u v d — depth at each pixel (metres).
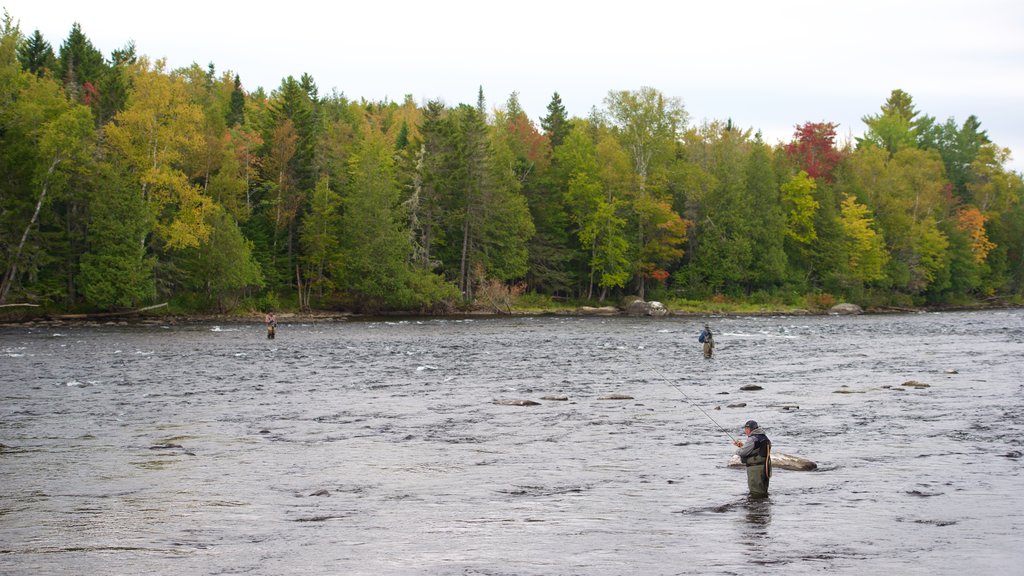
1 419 23.67
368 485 16.08
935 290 115.12
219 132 81.44
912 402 26.44
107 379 32.66
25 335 53.94
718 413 24.70
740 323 74.44
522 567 11.19
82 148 66.31
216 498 15.05
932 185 114.00
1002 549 11.91
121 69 102.94
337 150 92.56
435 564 11.34
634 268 95.56
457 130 92.25
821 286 106.81
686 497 15.12
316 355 42.97
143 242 70.50
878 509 14.17
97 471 17.23
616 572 10.95
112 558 11.62
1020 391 28.73
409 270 83.81
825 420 23.30
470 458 18.61
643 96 97.50
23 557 11.67
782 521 13.48
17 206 64.62
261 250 82.31
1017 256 126.00
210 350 45.22
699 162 109.94
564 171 98.75
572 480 16.48
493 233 90.81
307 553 11.84
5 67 65.94
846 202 107.88
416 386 31.16
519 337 56.25
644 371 36.16
